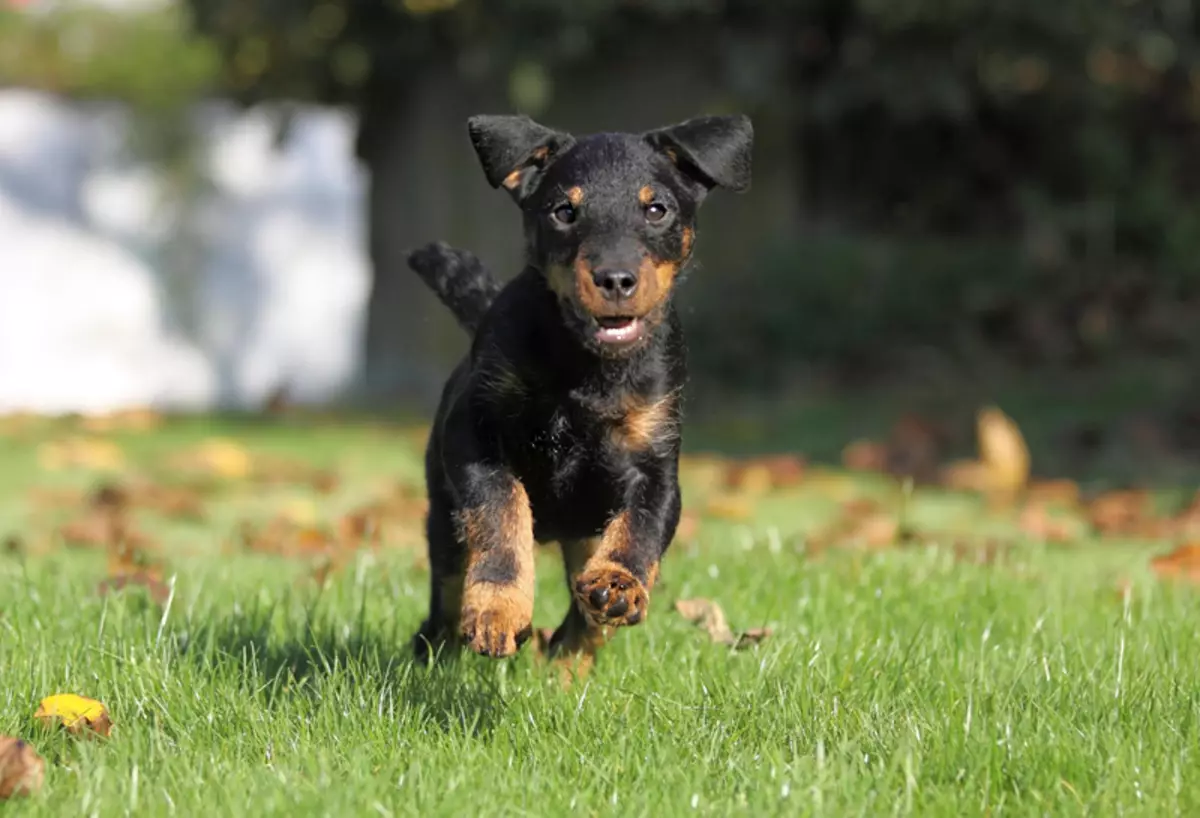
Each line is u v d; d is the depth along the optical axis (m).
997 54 14.70
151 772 4.02
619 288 4.62
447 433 4.92
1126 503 9.48
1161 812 3.76
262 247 22.98
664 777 3.97
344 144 23.23
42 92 22.31
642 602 4.43
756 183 15.81
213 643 5.14
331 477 10.25
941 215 16.25
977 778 3.96
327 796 3.75
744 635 5.36
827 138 16.19
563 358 4.84
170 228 22.61
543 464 4.97
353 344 23.38
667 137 5.06
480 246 16.53
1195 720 4.36
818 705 4.51
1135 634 5.44
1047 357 14.37
